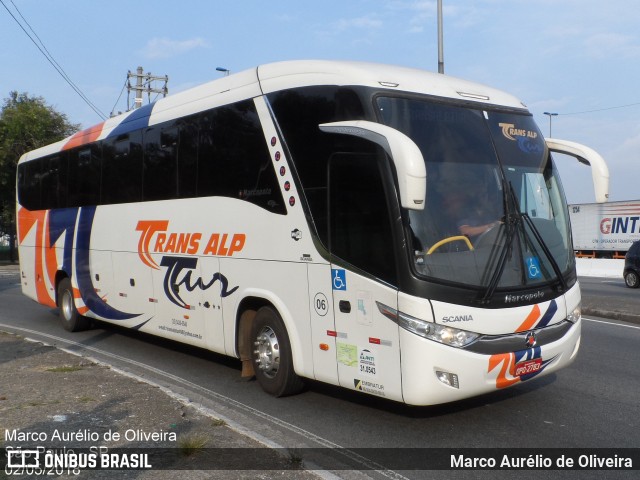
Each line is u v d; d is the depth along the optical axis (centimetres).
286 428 648
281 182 715
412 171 525
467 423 663
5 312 1599
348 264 631
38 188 1378
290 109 709
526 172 680
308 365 687
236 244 783
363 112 621
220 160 816
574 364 935
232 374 888
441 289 575
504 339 602
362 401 741
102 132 1123
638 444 604
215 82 845
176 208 905
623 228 4072
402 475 531
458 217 608
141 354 1035
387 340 593
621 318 1394
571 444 603
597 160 707
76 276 1205
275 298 723
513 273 618
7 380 773
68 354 953
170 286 918
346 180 638
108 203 1090
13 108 4284
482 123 671
